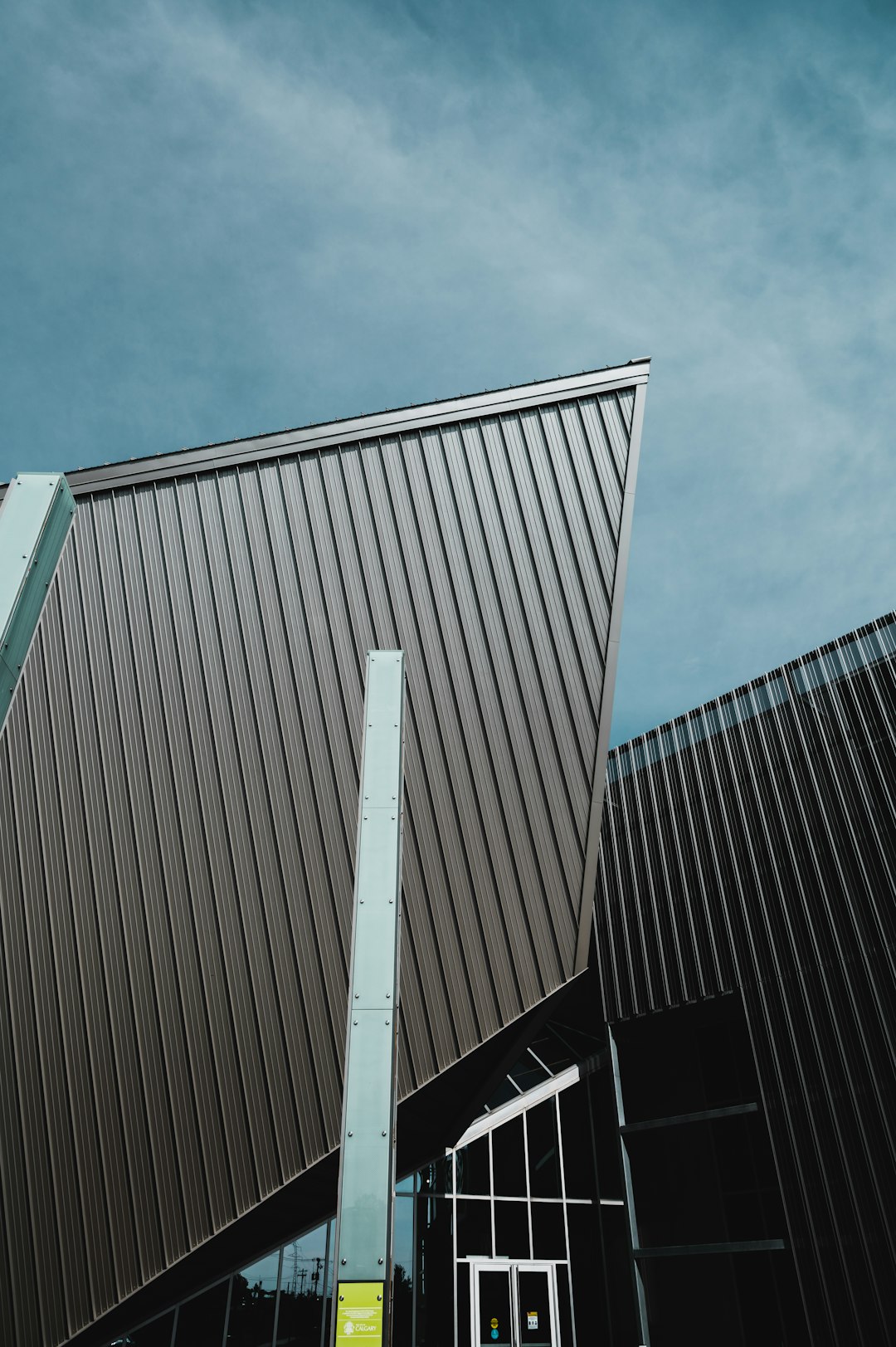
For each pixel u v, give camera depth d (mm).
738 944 18969
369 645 15977
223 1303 14812
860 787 17750
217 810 14805
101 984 13758
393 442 17672
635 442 17672
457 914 14570
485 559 16844
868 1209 15336
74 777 14867
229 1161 12984
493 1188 18375
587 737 15828
